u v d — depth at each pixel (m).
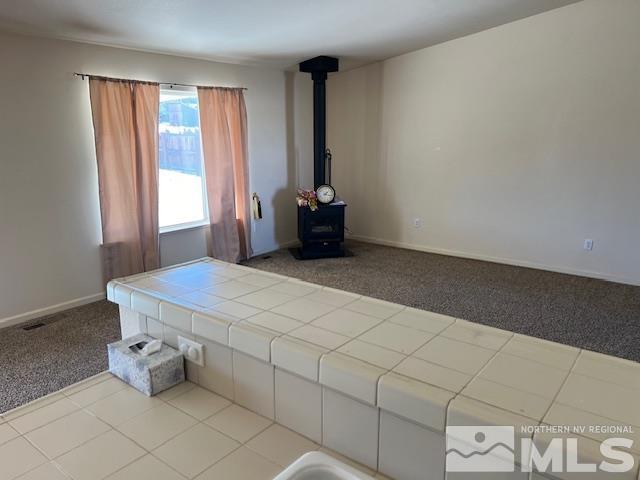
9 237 3.58
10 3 2.86
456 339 1.09
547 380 0.90
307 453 1.00
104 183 4.04
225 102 5.02
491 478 0.80
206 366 1.28
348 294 1.42
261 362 1.13
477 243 5.41
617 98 4.23
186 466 0.99
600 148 4.40
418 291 4.31
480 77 5.01
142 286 1.52
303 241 5.56
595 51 4.27
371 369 0.94
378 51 5.23
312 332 1.13
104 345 3.29
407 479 0.91
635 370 0.93
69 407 1.21
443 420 0.82
